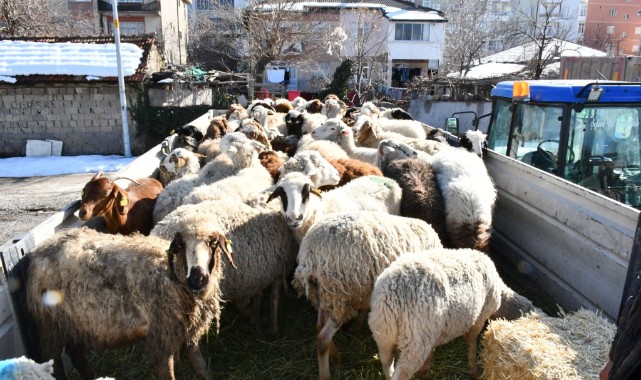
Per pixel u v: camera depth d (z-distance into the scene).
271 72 34.16
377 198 5.81
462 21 38.62
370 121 9.38
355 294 4.45
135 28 39.91
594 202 4.95
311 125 10.40
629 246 4.42
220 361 4.94
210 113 16.55
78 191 14.55
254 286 5.16
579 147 6.79
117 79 20.38
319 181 6.31
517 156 7.89
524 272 6.34
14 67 20.42
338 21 39.66
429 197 5.98
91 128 20.97
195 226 4.01
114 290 3.88
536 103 7.25
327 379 4.54
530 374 3.63
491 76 28.14
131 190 6.61
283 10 33.91
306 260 4.52
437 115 16.77
